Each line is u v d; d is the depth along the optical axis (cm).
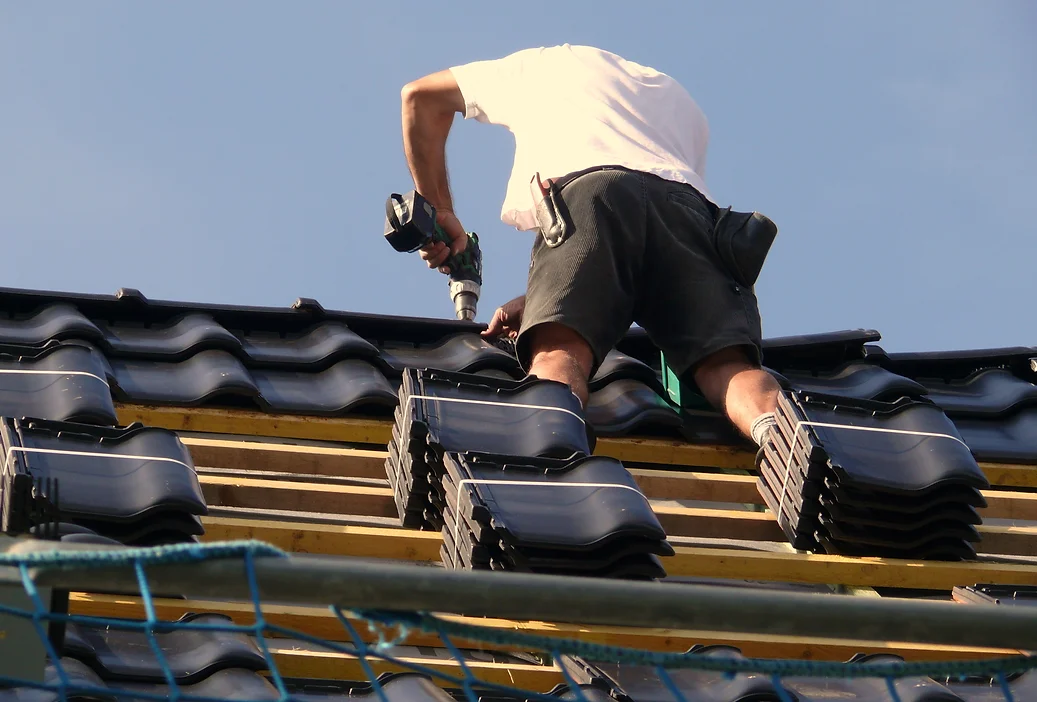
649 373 1194
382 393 1095
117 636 746
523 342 1082
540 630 823
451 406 971
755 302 1121
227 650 729
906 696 796
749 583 948
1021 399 1259
